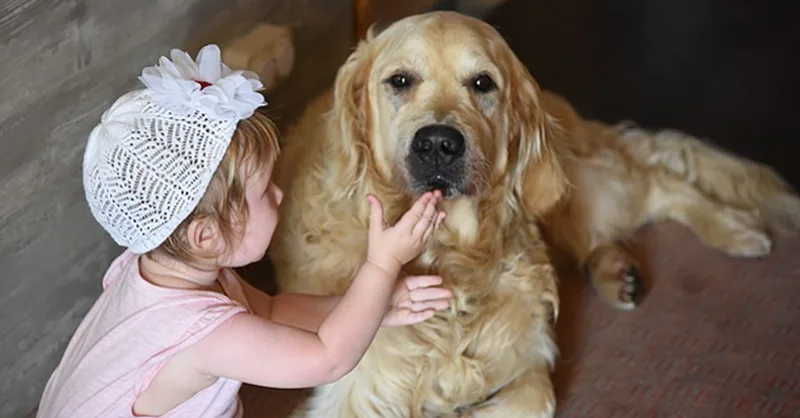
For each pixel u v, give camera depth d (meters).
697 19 4.36
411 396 2.37
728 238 3.11
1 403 2.32
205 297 1.82
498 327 2.41
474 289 2.37
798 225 3.21
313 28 3.17
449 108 2.16
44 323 2.37
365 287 1.81
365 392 2.34
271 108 2.96
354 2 3.35
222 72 1.82
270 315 2.14
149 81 1.72
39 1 2.08
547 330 2.54
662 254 3.11
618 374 2.65
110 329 1.85
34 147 2.18
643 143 3.28
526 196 2.44
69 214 2.35
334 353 1.80
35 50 2.11
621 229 3.09
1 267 2.18
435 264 2.34
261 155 1.81
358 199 2.39
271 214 1.87
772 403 2.56
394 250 1.82
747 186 3.27
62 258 2.36
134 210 1.73
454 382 2.38
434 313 2.12
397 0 3.88
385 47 2.27
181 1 2.55
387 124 2.26
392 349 2.33
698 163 3.29
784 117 3.76
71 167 2.31
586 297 2.93
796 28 4.30
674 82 3.95
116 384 1.83
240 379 1.82
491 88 2.23
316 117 2.69
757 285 2.98
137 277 1.85
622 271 2.92
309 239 2.48
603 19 4.32
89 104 2.31
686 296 2.93
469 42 2.19
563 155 2.79
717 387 2.61
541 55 4.07
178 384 1.83
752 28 4.30
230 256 1.85
